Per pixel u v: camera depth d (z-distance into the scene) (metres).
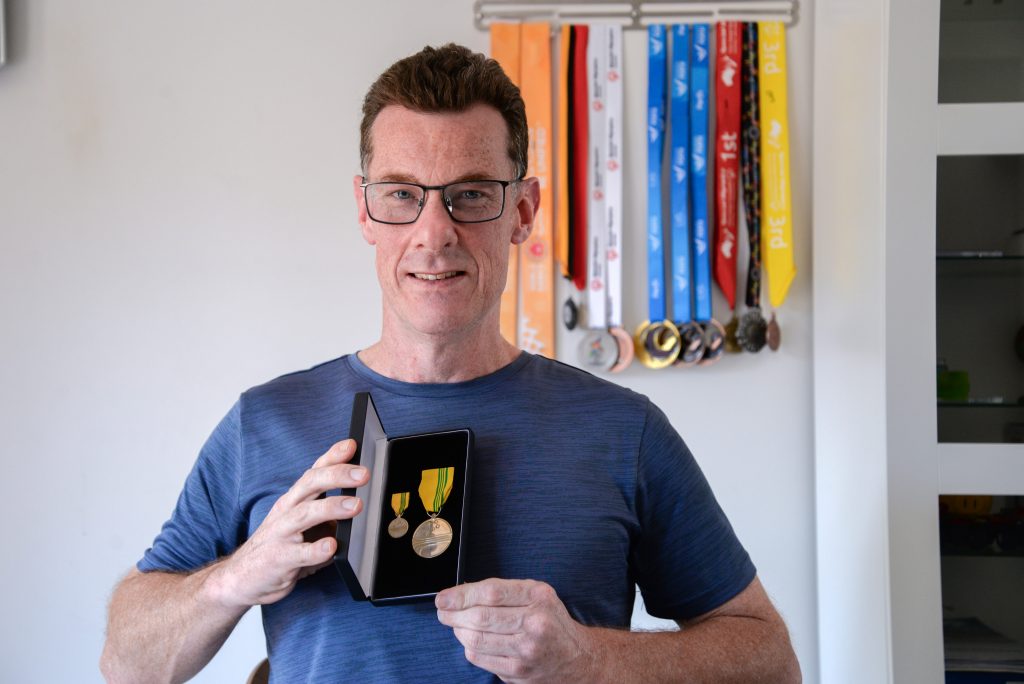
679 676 1.11
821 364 2.16
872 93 1.82
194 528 1.27
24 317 2.24
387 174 1.17
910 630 1.74
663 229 2.29
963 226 1.76
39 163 2.25
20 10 2.25
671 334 2.24
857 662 1.93
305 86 2.27
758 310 2.25
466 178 1.16
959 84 1.77
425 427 1.21
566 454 1.21
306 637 1.14
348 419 1.22
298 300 2.27
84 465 2.25
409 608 1.12
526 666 0.98
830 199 2.08
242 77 2.27
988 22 1.78
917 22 1.72
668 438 1.28
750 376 2.28
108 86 2.25
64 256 2.25
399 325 1.23
